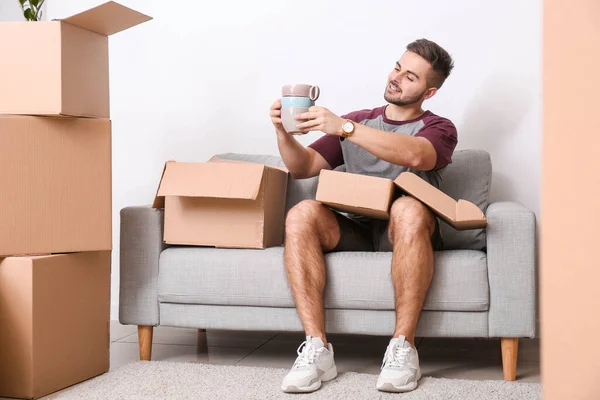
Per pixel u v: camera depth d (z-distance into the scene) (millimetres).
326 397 1652
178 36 2771
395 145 1923
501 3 2486
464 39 2518
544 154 591
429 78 2160
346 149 2229
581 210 582
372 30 2592
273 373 1898
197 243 2057
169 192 1997
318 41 2643
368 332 1926
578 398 588
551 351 596
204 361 2131
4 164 1682
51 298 1746
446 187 2258
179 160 2787
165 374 1898
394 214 1872
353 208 1941
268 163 2445
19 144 1702
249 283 1979
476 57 2512
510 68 2490
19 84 1728
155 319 2072
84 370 1870
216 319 2029
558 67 583
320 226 1952
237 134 2730
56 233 1771
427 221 1854
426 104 2555
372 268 1903
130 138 2834
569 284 588
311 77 2654
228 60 2730
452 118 2537
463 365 2064
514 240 1847
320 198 1909
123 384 1801
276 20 2676
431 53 2150
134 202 2838
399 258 1831
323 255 1957
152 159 2814
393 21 2574
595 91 574
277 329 1985
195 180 1990
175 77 2781
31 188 1725
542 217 595
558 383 595
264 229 2029
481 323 1868
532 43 2471
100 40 1900
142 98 2814
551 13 583
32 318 1679
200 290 2014
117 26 1869
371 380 1815
